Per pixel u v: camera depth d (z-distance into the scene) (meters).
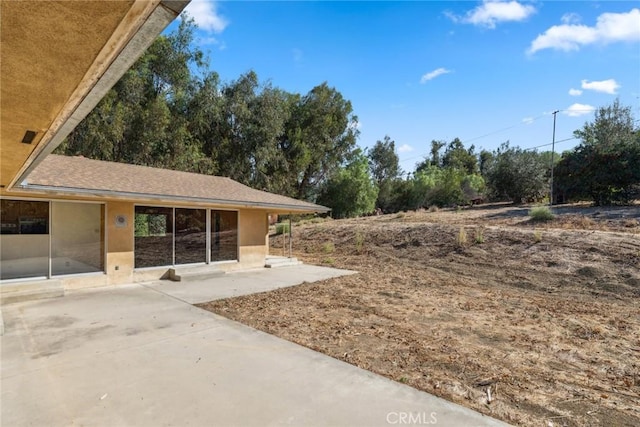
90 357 4.32
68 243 8.48
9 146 3.66
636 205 15.24
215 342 4.88
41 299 7.41
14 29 1.53
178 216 10.52
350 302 7.32
